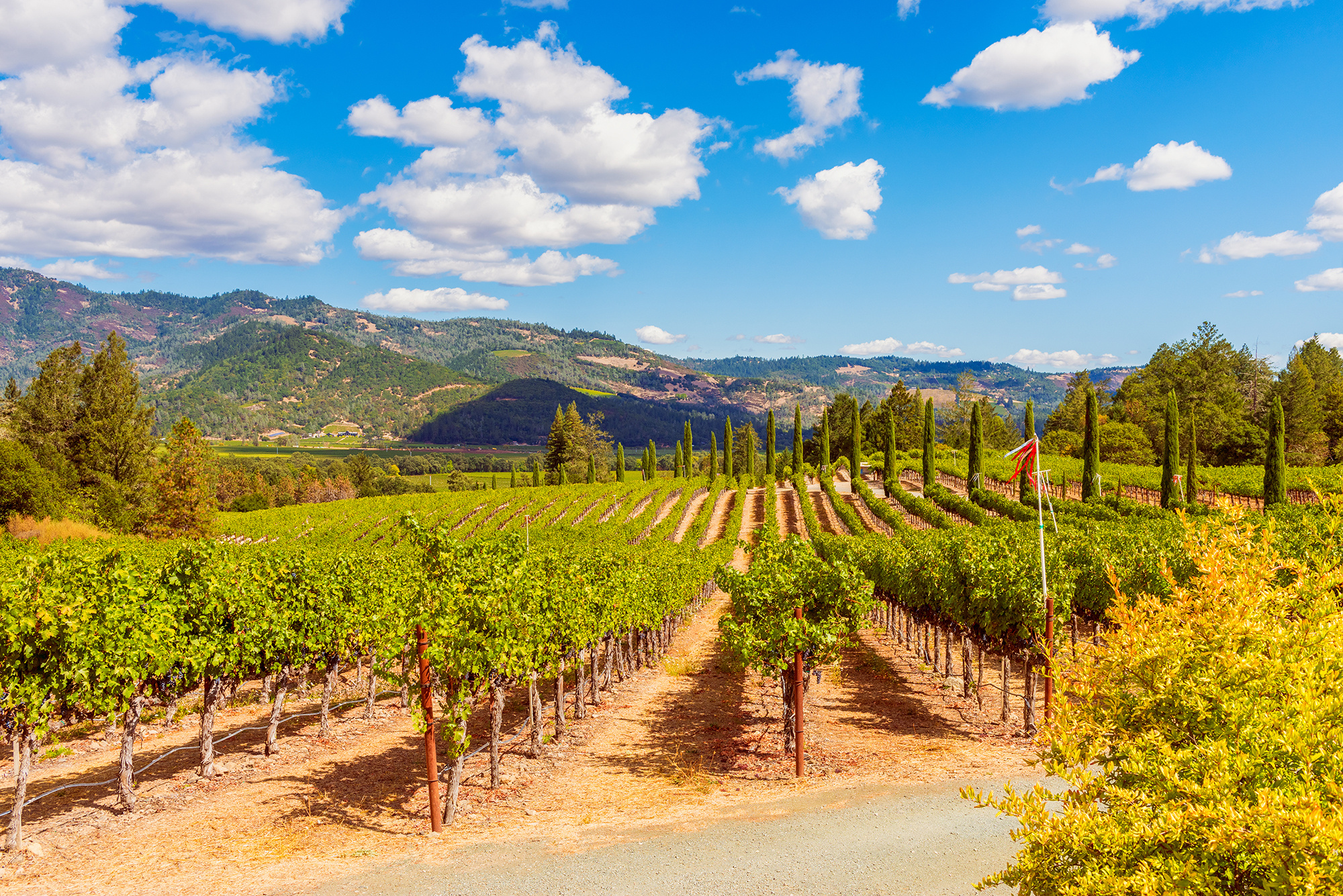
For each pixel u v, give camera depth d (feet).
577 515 223.30
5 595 28.30
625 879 24.48
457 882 24.52
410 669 31.40
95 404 188.24
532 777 36.60
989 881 13.76
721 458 425.28
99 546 40.88
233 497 322.34
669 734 44.70
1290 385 232.53
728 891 23.32
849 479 275.39
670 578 74.38
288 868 25.86
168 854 27.17
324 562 54.03
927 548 62.49
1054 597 41.55
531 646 36.86
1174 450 138.51
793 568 37.81
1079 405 347.15
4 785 36.45
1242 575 13.97
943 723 44.57
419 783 35.99
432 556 31.94
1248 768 11.74
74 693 30.50
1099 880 11.73
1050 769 14.84
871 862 25.00
